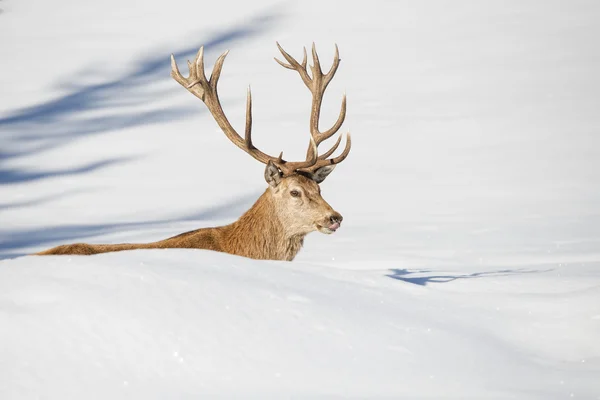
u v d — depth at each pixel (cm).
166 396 1076
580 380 1241
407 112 8156
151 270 1379
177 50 11781
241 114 8600
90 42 12044
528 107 7950
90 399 1055
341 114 2294
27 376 1084
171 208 5284
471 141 6912
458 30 11381
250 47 11738
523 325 1498
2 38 12456
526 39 10681
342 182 5803
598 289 1705
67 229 4691
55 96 9856
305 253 3634
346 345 1273
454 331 1405
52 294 1259
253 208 2202
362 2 12962
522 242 3691
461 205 4925
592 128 7025
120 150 7344
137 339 1181
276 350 1221
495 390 1182
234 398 1084
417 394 1148
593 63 9450
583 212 4509
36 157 7206
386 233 4147
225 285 1371
